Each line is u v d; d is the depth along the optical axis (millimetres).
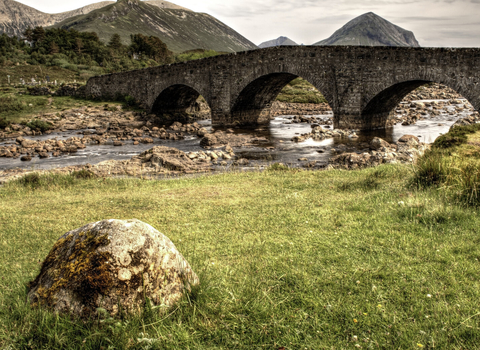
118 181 13336
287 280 4320
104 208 8883
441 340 3088
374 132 29984
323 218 7023
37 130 34750
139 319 3199
